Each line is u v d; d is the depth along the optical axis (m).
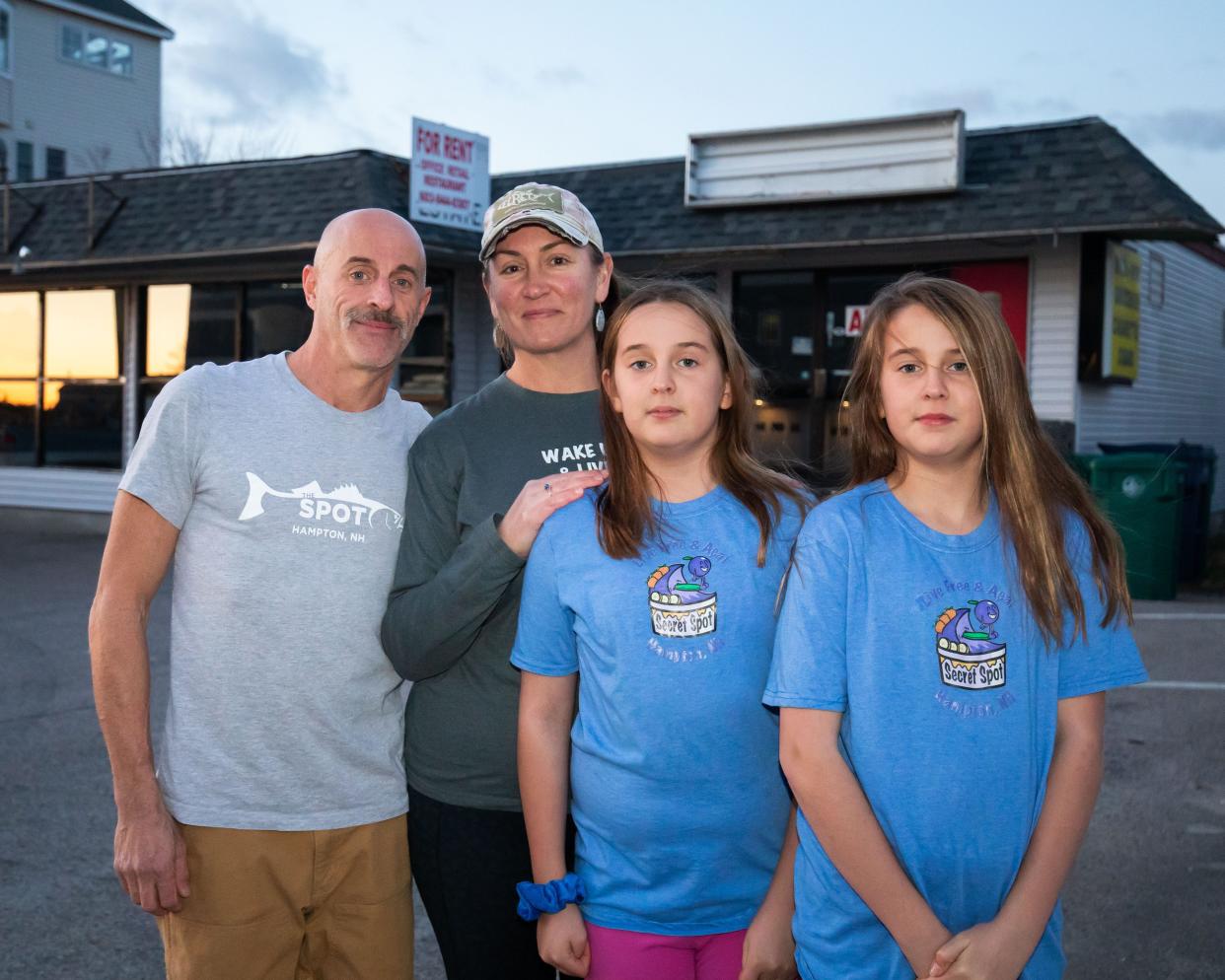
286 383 2.22
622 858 1.95
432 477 2.27
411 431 2.39
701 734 1.89
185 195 12.22
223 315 12.99
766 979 1.87
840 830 1.69
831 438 10.95
